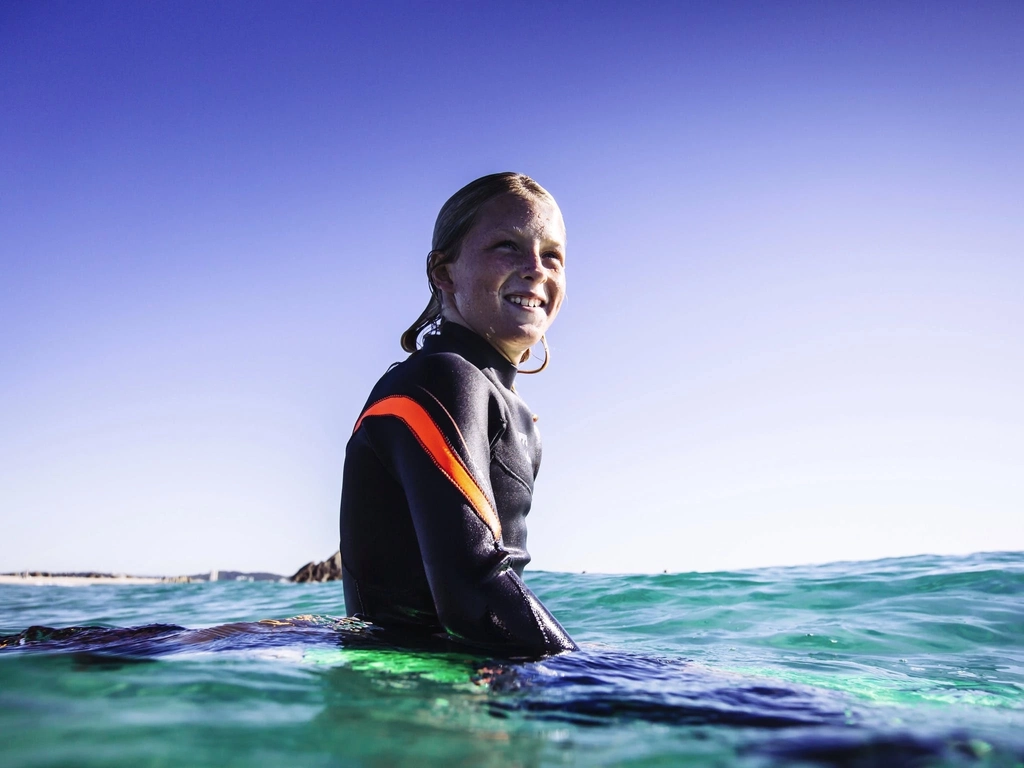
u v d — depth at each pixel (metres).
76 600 9.52
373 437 2.07
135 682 1.47
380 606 2.18
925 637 3.74
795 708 1.56
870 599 5.22
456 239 2.40
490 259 2.32
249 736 1.16
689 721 1.41
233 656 1.76
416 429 1.97
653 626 4.35
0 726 1.15
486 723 1.33
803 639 3.66
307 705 1.36
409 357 2.24
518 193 2.38
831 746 1.27
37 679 1.47
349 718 1.29
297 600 8.18
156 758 1.04
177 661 1.69
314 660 1.73
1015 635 3.79
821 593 5.58
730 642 3.63
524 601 1.88
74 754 1.03
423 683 1.56
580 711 1.44
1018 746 1.34
